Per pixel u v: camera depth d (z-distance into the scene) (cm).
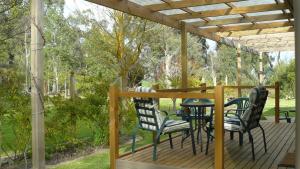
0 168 554
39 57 372
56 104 625
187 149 498
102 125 716
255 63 2355
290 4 576
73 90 731
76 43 1961
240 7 636
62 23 2067
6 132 690
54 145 639
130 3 575
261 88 445
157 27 1242
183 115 495
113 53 898
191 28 787
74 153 667
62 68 1994
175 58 2367
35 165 373
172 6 599
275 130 665
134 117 763
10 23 677
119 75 880
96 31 945
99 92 720
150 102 431
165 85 1702
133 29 925
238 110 508
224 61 2566
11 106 542
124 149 665
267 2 609
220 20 754
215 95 364
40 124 375
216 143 366
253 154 429
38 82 372
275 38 1029
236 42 1092
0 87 532
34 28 370
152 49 1903
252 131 655
